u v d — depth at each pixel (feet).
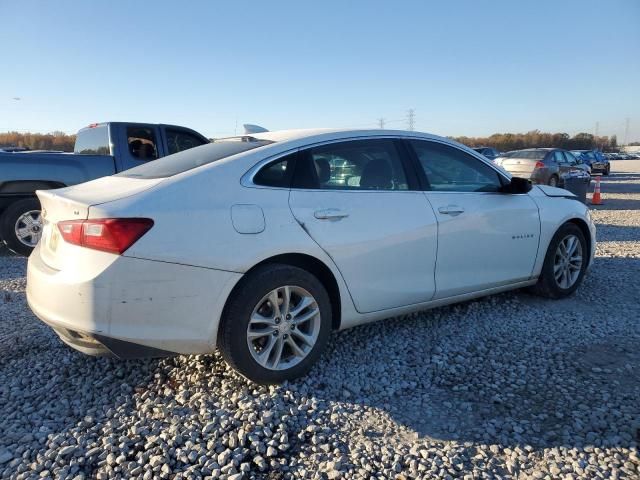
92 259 9.06
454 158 13.92
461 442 8.83
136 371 11.25
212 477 7.91
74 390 10.59
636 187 72.95
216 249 9.61
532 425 9.26
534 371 11.32
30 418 9.56
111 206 9.20
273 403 9.84
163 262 9.21
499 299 16.08
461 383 10.88
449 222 12.92
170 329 9.43
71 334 9.52
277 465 8.21
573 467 8.07
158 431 9.05
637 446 8.51
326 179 11.46
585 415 9.47
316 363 11.52
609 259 21.91
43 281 9.61
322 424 9.34
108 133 25.11
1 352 12.39
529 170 58.34
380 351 12.35
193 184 9.93
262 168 10.70
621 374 11.06
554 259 15.78
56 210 10.11
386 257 11.79
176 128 26.96
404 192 12.47
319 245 10.78
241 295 9.89
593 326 13.84
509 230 14.30
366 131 12.57
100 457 8.39
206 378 10.89
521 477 7.92
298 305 10.74
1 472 8.04
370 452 8.55
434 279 12.81
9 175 22.63
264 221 10.20
